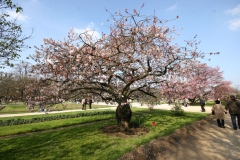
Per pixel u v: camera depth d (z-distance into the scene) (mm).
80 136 7484
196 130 9078
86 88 7770
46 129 9477
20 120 11320
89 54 6152
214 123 11305
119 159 4773
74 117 13617
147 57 7215
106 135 7656
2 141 6785
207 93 27688
